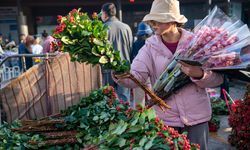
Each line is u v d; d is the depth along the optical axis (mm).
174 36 2500
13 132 3002
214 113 5094
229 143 3982
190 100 2504
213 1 11070
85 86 3758
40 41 9852
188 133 2582
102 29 2369
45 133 2998
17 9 14875
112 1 15234
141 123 2367
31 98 3422
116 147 2322
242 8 12773
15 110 3350
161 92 2516
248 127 3654
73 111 3285
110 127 2578
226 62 2225
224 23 2484
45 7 15812
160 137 2242
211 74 2354
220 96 5605
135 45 5410
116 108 2984
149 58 2580
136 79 2389
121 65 2352
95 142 2523
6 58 4160
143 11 15766
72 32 2316
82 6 15719
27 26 15664
